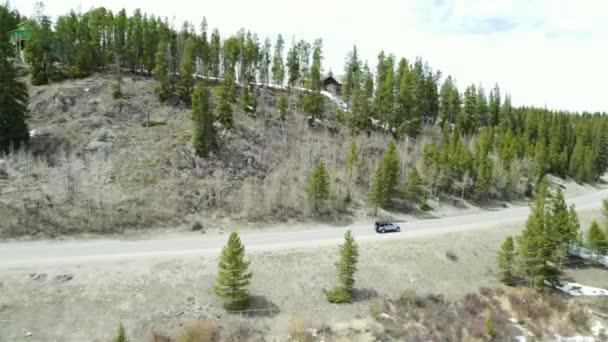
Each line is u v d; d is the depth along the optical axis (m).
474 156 84.81
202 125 66.75
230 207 60.00
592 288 49.72
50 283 36.75
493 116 121.00
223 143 71.31
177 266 42.31
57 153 60.69
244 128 78.31
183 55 93.62
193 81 90.81
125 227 51.25
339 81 130.50
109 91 78.50
